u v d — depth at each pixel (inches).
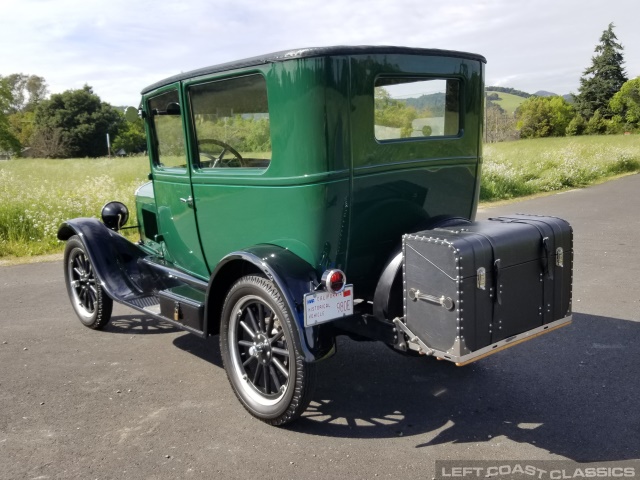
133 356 174.4
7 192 424.8
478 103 145.5
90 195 415.2
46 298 239.9
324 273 121.3
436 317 111.7
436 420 130.7
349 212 124.2
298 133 119.1
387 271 125.1
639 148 1061.1
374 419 132.0
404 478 108.0
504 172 609.9
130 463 115.1
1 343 186.9
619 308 206.5
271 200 128.9
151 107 170.9
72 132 2706.7
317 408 137.9
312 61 115.0
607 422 127.3
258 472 111.2
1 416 136.2
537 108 2719.0
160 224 181.5
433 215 141.9
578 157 797.9
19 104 4010.8
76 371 163.3
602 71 2647.6
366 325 127.8
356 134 121.6
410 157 132.4
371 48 121.2
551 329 124.8
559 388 145.1
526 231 119.0
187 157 153.9
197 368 164.6
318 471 111.0
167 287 178.5
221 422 132.0
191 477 109.9
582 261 279.1
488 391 144.8
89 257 186.1
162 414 136.4
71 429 129.5
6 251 332.2
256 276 128.5
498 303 113.0
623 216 417.7
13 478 110.3
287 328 119.8
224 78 133.8
